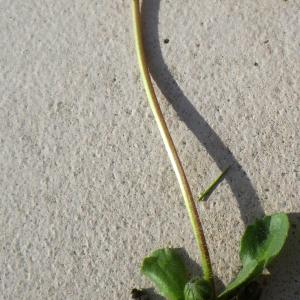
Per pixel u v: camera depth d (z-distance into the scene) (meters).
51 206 0.13
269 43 0.14
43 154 0.14
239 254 0.12
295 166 0.12
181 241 0.12
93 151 0.14
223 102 0.13
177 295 0.11
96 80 0.14
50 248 0.13
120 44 0.14
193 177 0.13
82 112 0.14
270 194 0.12
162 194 0.13
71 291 0.12
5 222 0.13
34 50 0.15
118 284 0.12
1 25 0.15
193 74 0.14
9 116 0.14
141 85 0.14
